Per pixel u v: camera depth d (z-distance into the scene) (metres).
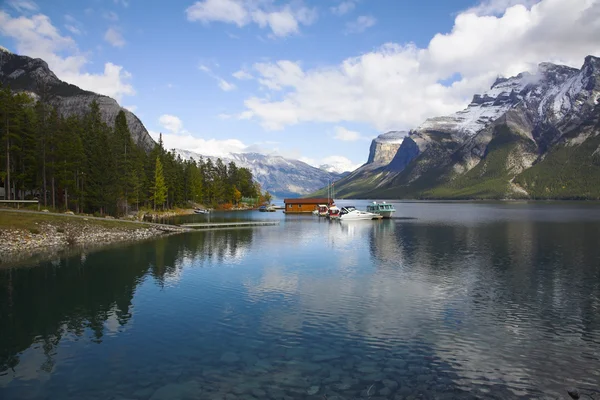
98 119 115.88
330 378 18.03
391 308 28.36
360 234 77.94
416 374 18.41
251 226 98.44
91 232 67.25
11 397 16.73
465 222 106.25
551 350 21.09
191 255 51.88
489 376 18.22
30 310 28.61
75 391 17.16
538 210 176.00
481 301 30.00
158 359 20.27
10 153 80.38
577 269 41.38
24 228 59.28
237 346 21.80
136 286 35.25
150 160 132.12
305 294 32.22
